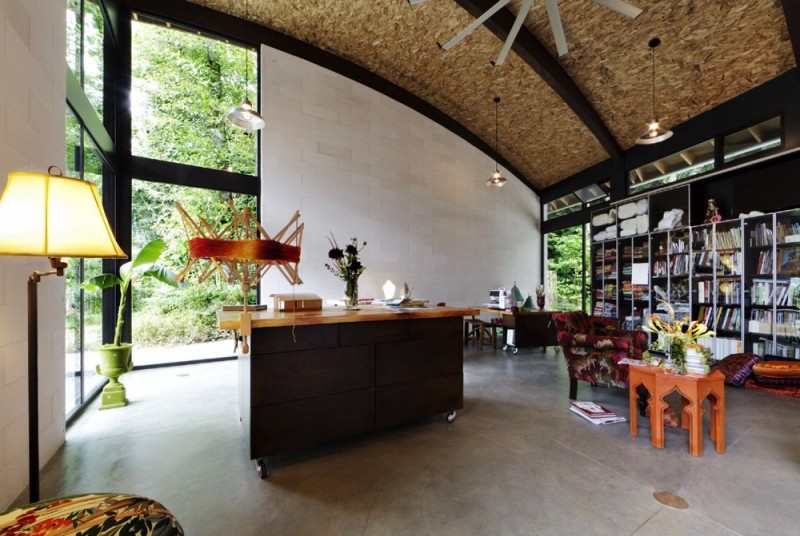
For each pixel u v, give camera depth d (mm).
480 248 7035
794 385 3389
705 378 2186
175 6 4312
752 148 4172
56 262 1326
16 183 1150
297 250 1844
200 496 1753
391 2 4254
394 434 2498
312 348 2113
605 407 3051
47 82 2072
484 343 6281
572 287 7391
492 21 3924
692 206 4754
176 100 4531
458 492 1779
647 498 1719
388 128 5898
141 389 3553
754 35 3662
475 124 6664
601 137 5559
